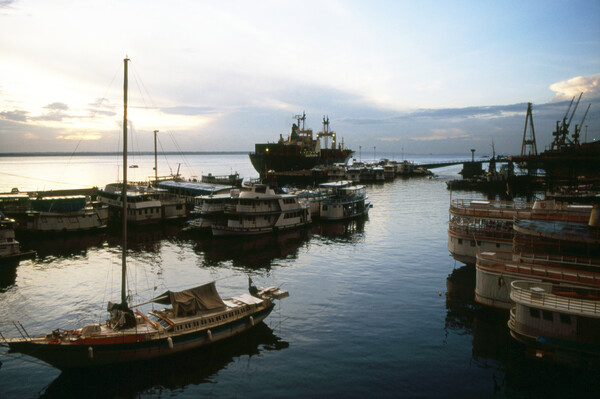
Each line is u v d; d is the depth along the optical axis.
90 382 27.92
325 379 27.66
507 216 46.53
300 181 180.88
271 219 78.12
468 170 190.88
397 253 61.41
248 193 75.25
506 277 34.88
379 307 40.00
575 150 140.62
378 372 28.39
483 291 36.41
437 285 46.34
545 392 25.88
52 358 27.06
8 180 195.38
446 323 36.19
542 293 28.83
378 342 32.75
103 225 79.12
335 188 106.56
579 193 94.00
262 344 32.69
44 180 199.50
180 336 30.06
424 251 62.44
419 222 88.25
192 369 29.17
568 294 30.62
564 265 34.19
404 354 30.81
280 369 29.02
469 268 53.03
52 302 41.53
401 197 133.88
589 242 32.91
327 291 44.62
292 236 75.38
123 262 32.22
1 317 37.72
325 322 36.69
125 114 33.09
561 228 36.50
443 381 27.22
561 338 27.73
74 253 62.06
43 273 51.53
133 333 28.84
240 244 68.69
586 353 26.70
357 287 45.88
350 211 93.56
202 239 72.69
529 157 140.12
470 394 25.75
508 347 31.66
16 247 58.47
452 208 51.16
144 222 83.62
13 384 27.69
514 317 31.03
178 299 32.03
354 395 25.80
